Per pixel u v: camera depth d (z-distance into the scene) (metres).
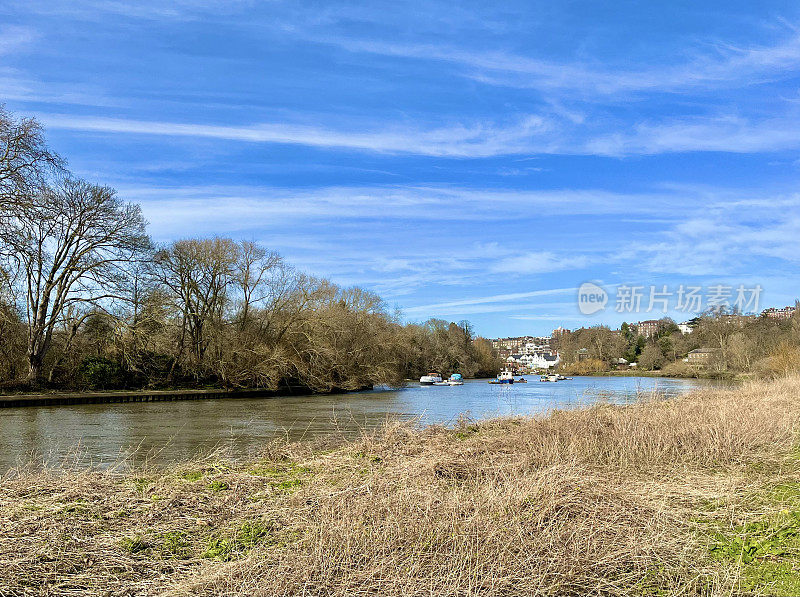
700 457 9.32
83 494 7.32
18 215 28.28
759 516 6.58
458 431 14.20
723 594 4.50
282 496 7.32
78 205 32.75
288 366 41.75
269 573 4.54
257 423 21.16
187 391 36.41
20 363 32.97
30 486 7.70
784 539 5.76
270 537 5.75
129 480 8.55
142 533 5.90
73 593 4.54
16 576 4.70
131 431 18.77
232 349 41.06
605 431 10.33
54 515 6.29
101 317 34.41
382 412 26.16
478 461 8.88
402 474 7.87
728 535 5.89
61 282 33.34
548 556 4.75
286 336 43.94
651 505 6.54
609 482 7.44
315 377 42.44
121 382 36.44
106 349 37.19
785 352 38.88
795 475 8.52
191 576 4.81
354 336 48.12
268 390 41.25
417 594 4.17
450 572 4.43
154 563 5.15
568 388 47.62
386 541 4.94
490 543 4.82
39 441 16.38
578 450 9.23
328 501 6.46
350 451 11.02
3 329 31.11
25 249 29.38
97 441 16.38
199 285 41.09
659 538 5.45
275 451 11.29
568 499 6.14
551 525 5.32
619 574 4.84
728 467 8.85
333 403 32.62
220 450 11.95
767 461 9.38
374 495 6.34
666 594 4.61
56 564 5.00
